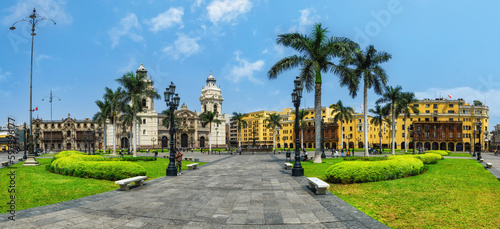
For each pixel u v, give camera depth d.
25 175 16.72
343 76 28.00
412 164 16.27
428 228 7.24
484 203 9.53
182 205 9.80
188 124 116.00
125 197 11.16
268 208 9.30
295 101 18.70
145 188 13.33
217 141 120.62
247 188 13.20
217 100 121.50
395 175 14.54
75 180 15.07
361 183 13.62
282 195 11.41
